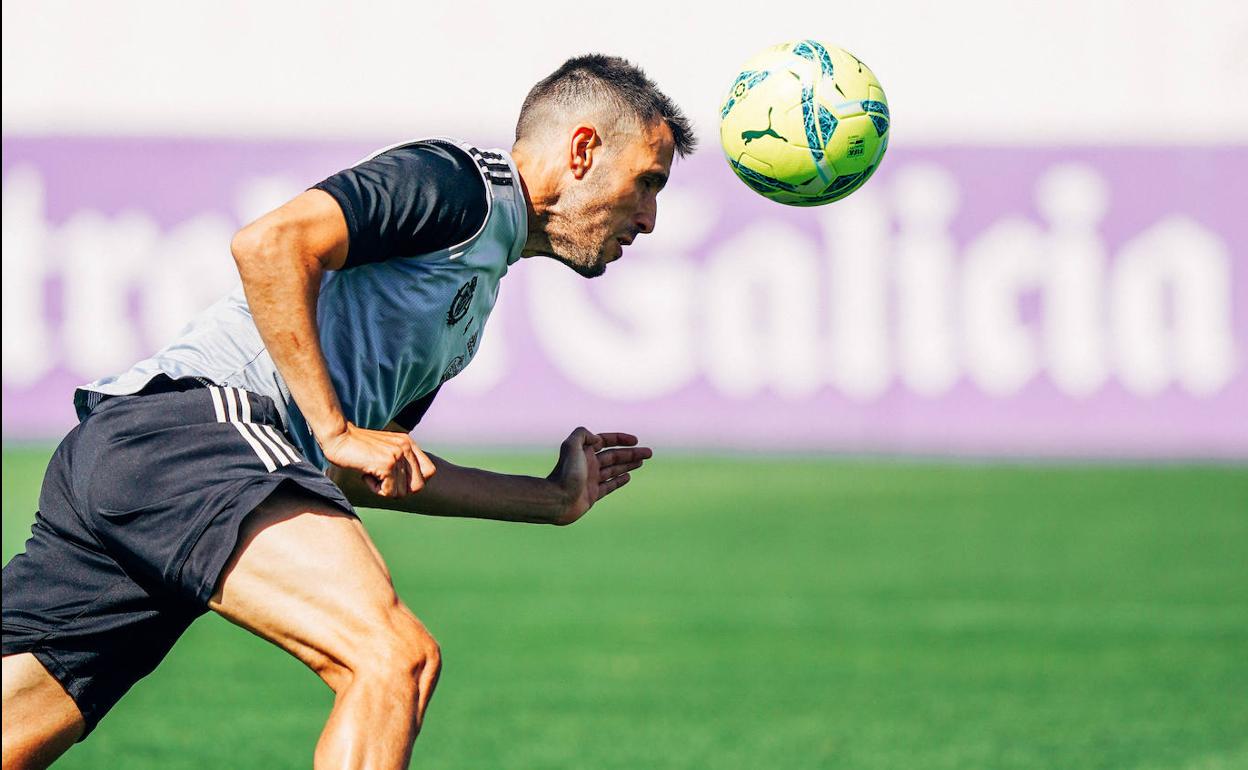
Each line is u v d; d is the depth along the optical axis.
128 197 40.81
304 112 45.09
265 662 20.84
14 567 9.58
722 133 11.70
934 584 26.38
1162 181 40.59
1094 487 36.34
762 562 28.27
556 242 10.40
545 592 25.81
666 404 40.66
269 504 8.95
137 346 40.81
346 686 8.54
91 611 9.48
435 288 9.73
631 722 17.64
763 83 11.39
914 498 34.91
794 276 40.44
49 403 40.66
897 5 44.44
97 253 40.75
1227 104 43.75
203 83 45.03
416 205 9.25
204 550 8.81
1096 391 40.47
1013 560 28.39
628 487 36.44
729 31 44.72
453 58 45.09
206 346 9.77
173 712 17.98
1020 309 40.50
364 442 8.95
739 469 38.62
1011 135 41.22
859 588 26.09
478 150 9.82
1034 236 40.47
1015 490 35.94
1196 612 24.25
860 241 40.44
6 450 38.84
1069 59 44.09
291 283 8.74
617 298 40.56
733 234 40.44
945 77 44.34
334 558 8.73
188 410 9.36
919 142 40.44
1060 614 24.09
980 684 19.67
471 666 20.58
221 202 41.12
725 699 18.80
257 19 45.03
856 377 40.53
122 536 9.09
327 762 8.12
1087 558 28.59
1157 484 36.78
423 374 10.30
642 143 10.21
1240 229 40.56
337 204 8.91
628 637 22.50
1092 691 19.30
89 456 9.34
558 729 17.31
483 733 17.09
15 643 9.48
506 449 40.19
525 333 40.66
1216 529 31.42
